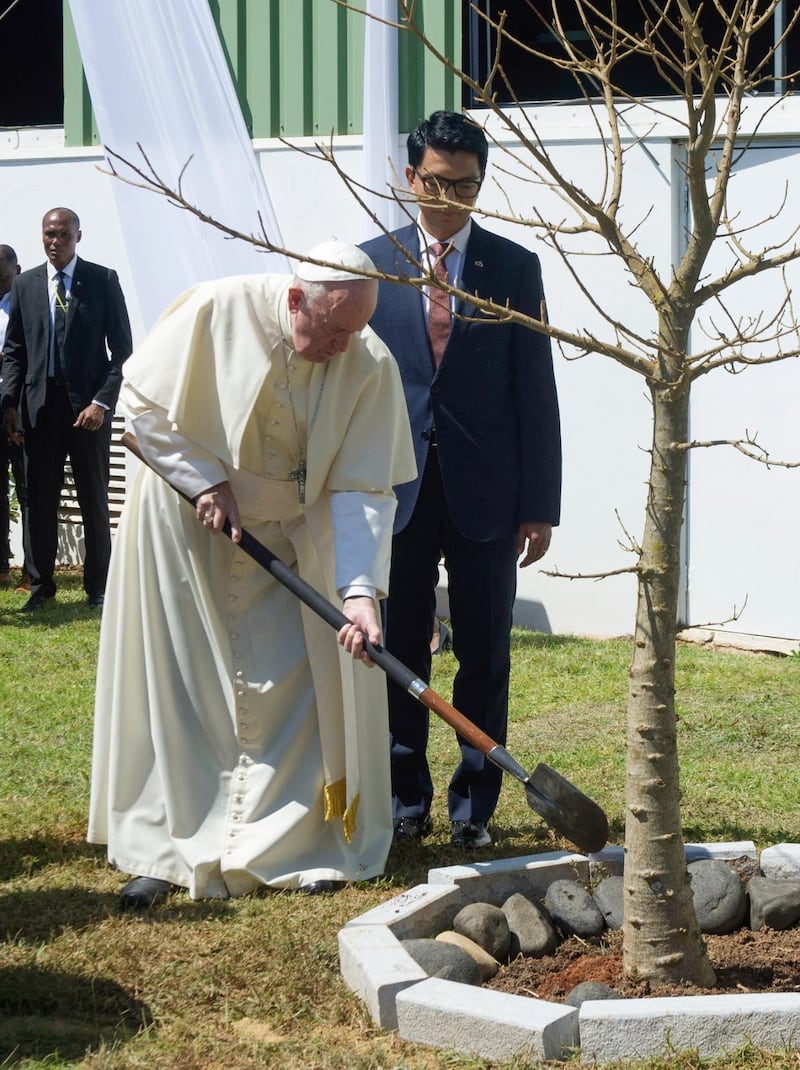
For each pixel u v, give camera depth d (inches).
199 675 153.7
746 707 235.5
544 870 143.5
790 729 221.5
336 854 155.0
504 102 308.2
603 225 118.4
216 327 149.9
